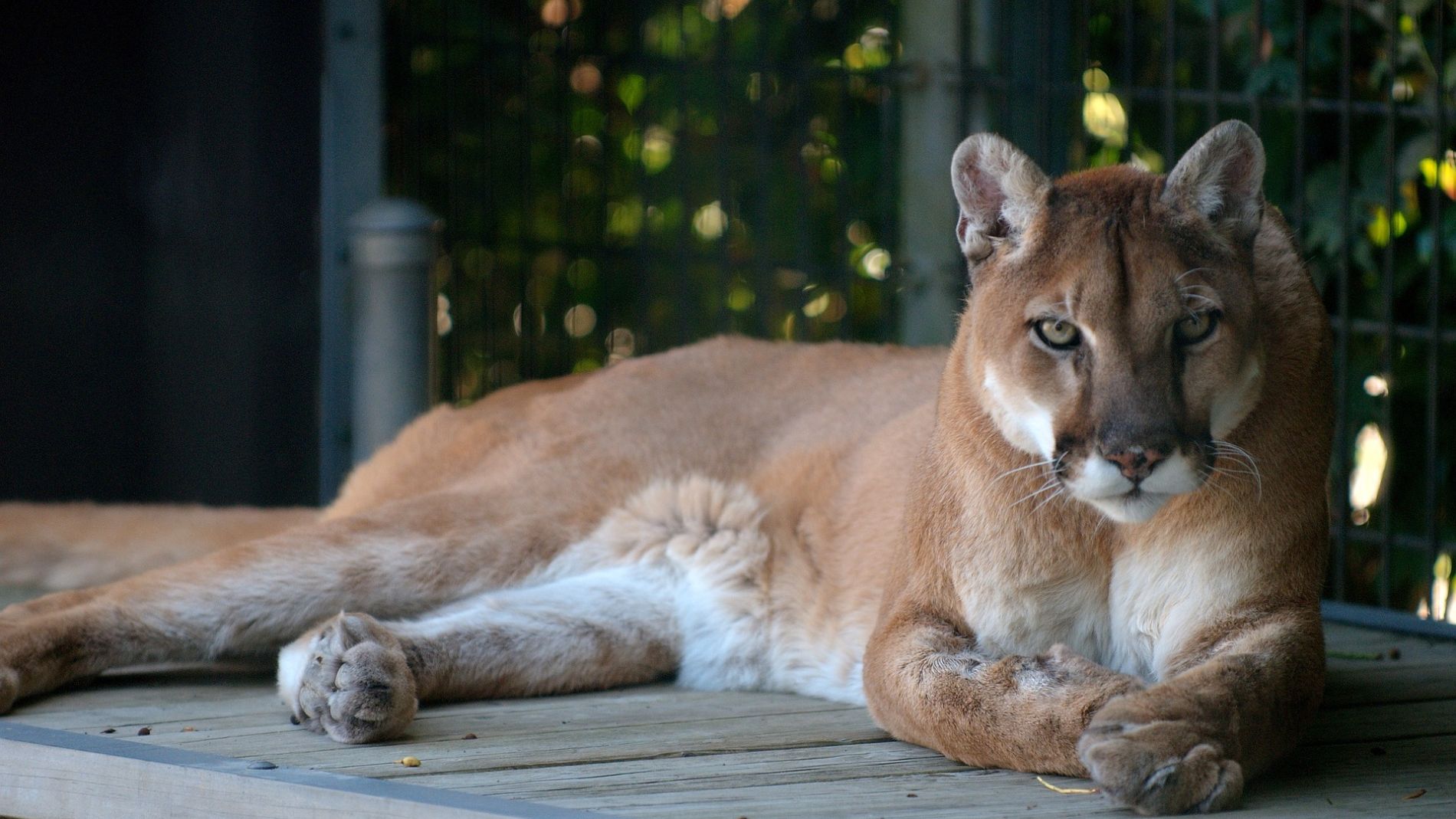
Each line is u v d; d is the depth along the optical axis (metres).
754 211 15.03
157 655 7.85
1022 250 6.39
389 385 11.45
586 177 14.90
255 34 11.97
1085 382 6.11
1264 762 6.04
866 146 14.41
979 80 12.10
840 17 13.41
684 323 13.05
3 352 11.52
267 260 12.07
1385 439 10.54
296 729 7.03
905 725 6.65
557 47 13.47
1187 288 6.06
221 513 9.68
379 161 12.13
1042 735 6.09
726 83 12.97
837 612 8.02
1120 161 12.76
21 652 7.40
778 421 8.85
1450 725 7.05
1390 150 10.23
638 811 5.78
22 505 9.79
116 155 11.78
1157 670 6.63
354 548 8.08
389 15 13.09
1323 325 6.82
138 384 11.91
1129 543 6.61
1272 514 6.49
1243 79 12.27
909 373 8.77
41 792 6.57
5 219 11.48
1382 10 11.43
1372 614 9.35
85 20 11.63
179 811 6.24
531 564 8.30
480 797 5.82
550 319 14.80
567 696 7.98
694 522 8.43
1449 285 11.76
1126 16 11.40
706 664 8.37
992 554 6.75
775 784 6.19
